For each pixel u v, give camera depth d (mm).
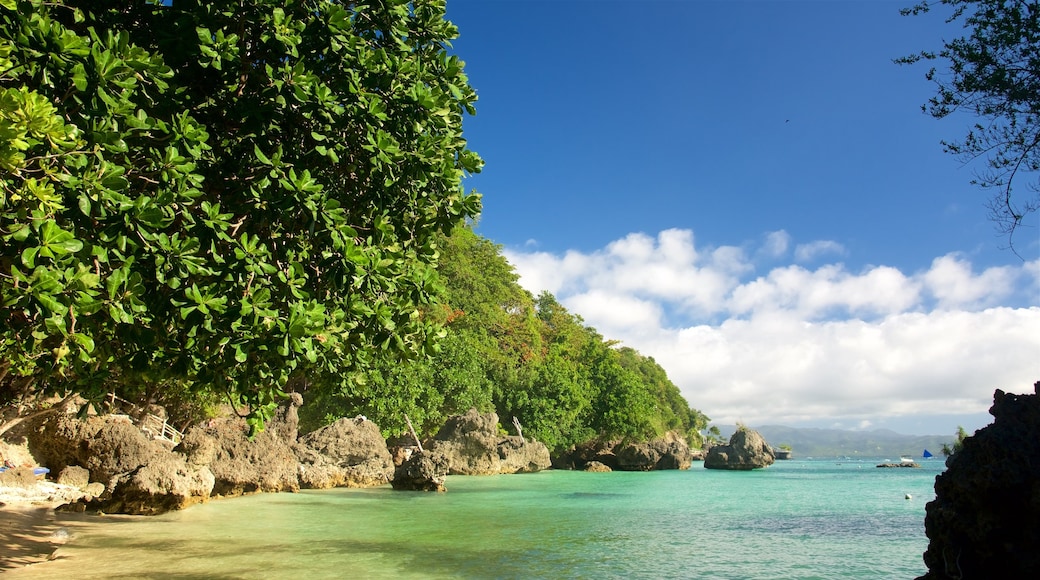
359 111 7766
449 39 9594
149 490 19141
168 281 6613
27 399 13633
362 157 8359
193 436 23625
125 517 18281
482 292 66688
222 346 7035
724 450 71812
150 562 12102
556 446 64875
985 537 6562
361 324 8695
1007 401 7227
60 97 6156
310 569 11883
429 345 9461
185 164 6648
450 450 44500
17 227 5227
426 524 18875
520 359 70812
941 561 7004
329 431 33906
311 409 42469
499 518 20828
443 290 9414
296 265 7480
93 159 5992
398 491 30984
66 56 5801
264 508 22031
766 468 82062
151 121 6566
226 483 25734
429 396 45031
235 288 7098
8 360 7785
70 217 6055
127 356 7637
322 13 7844
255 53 7852
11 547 12852
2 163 5027
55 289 5359
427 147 8445
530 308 80188
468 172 9492
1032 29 8719
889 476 57875
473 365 50906
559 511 23328
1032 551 6340
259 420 8758
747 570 12594
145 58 6207
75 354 6750
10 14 5918
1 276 5387
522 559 13344
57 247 5320
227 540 15047
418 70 8617
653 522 20344
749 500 29531
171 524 17484
